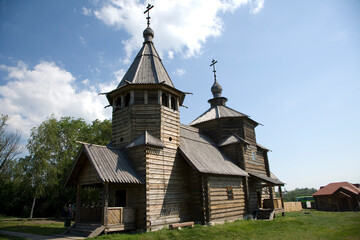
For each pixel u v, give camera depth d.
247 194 21.30
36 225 20.14
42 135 33.22
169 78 20.05
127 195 15.13
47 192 32.38
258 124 28.78
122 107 17.84
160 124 16.81
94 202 37.25
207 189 17.02
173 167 16.81
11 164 29.45
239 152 23.48
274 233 13.86
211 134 26.50
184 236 12.30
